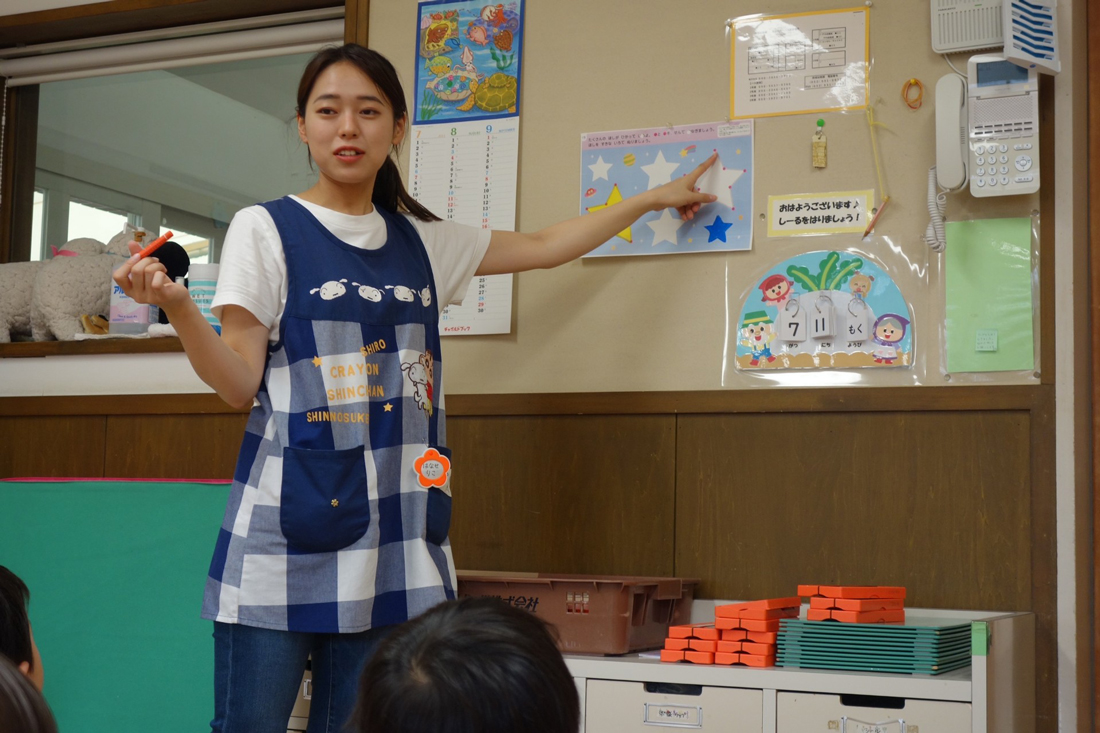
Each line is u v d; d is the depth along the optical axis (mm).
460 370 2291
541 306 2246
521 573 2146
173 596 2006
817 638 1669
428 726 666
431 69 2379
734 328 2115
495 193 2299
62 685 2008
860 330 2021
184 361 2535
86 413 2596
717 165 2152
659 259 2178
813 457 2049
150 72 2895
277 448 1516
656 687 1808
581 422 2205
